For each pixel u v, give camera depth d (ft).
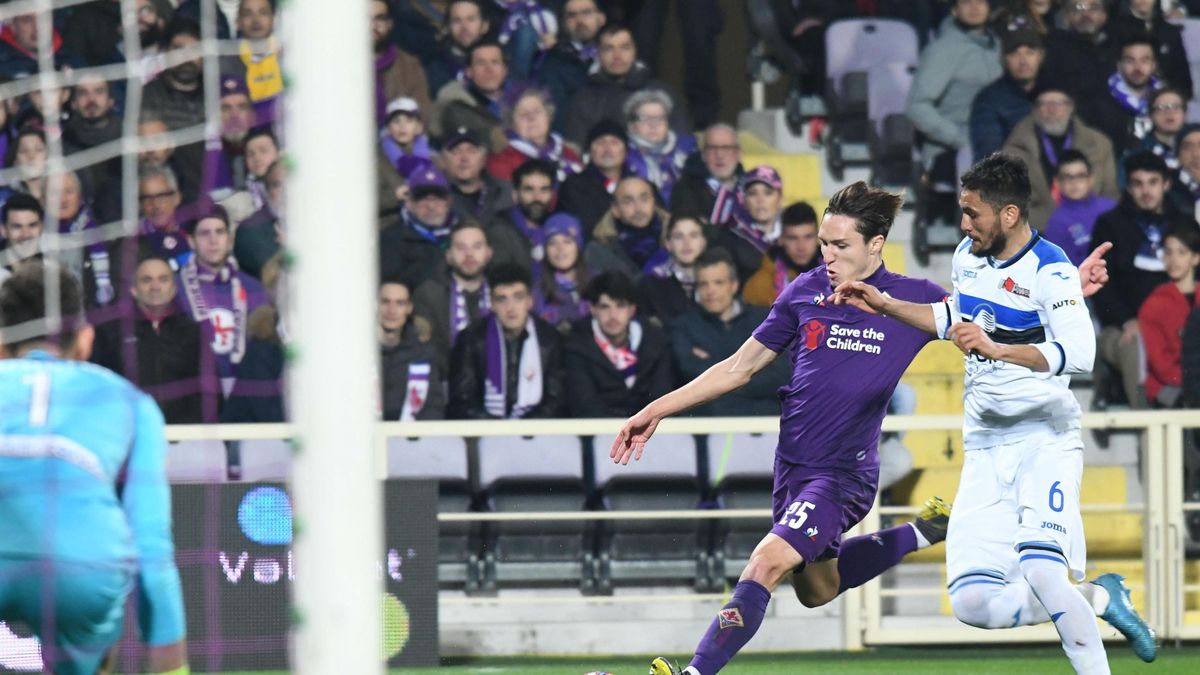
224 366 86.33
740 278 97.81
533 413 88.69
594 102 103.91
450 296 92.99
